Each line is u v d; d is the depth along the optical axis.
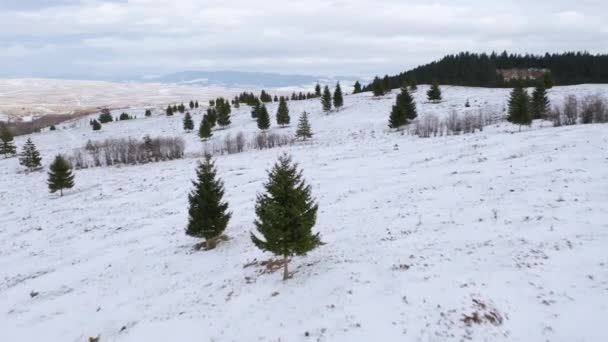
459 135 58.31
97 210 41.97
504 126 62.47
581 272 14.40
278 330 13.73
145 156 83.12
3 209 49.53
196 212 25.52
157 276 22.84
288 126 96.81
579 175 26.08
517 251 16.53
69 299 22.03
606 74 143.38
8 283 26.50
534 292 13.52
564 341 11.31
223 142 87.00
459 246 18.08
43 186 62.50
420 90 118.38
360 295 14.74
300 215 17.30
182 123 124.94
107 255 28.41
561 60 166.75
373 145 59.44
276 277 18.59
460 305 12.91
